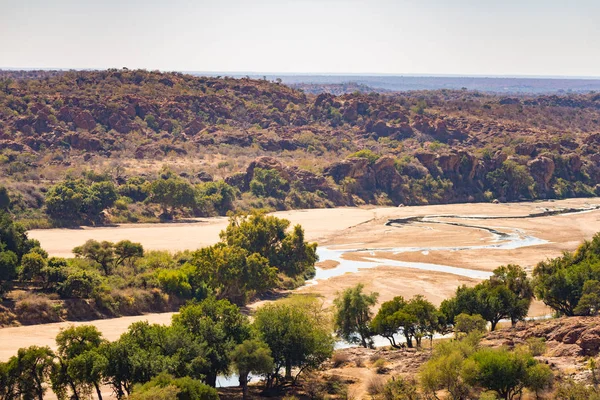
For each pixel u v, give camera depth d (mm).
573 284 108250
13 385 75000
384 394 77562
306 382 86688
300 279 150000
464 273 157875
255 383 89312
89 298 118688
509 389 74188
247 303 132125
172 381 71125
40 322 110312
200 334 82500
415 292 139375
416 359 90562
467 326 96750
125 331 107188
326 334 91438
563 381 74312
